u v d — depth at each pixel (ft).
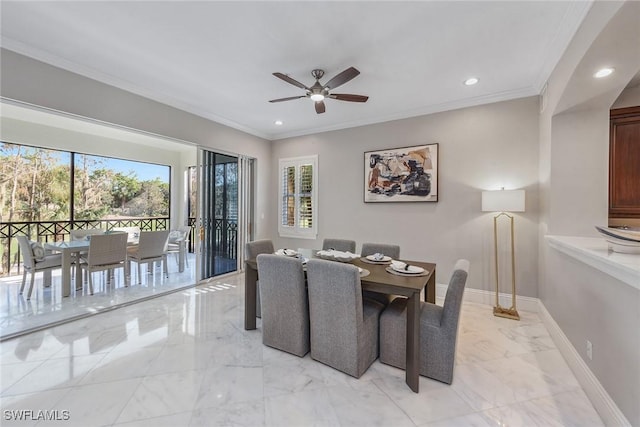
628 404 4.75
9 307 10.96
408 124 13.46
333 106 12.75
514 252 11.19
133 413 5.55
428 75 9.81
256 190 17.22
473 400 6.03
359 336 6.75
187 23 7.20
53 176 17.20
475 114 11.91
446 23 7.07
